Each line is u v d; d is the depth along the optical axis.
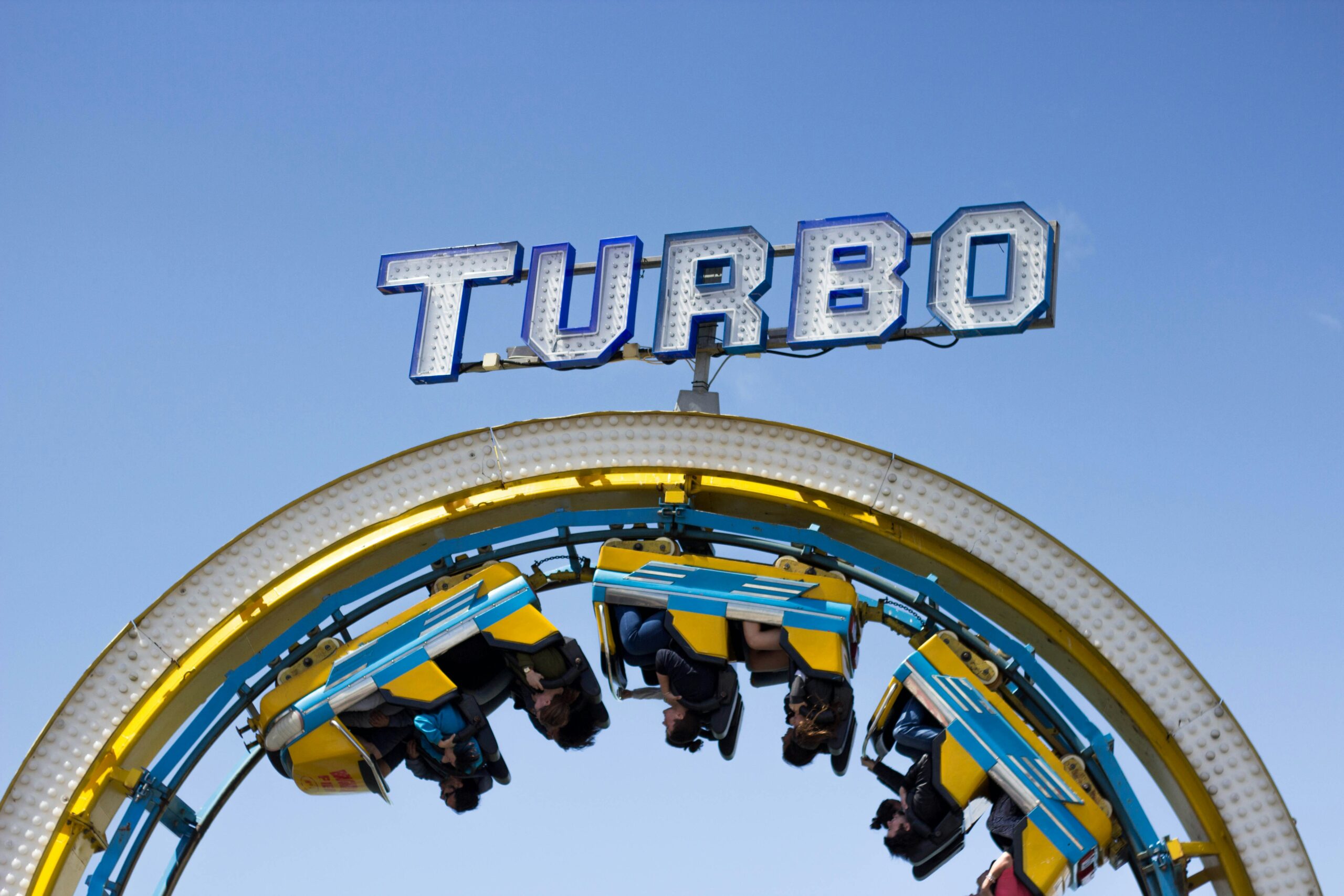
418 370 16.66
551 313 16.52
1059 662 14.96
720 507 15.64
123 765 14.95
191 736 15.09
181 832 15.52
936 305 15.55
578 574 15.73
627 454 15.39
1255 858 13.53
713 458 15.27
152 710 15.08
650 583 15.02
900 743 14.38
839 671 14.48
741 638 15.12
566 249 16.73
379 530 15.59
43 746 14.92
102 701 15.11
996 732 14.16
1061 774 13.95
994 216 15.77
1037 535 14.65
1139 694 14.12
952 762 14.07
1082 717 14.18
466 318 16.84
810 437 15.20
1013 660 14.66
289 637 15.44
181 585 15.44
